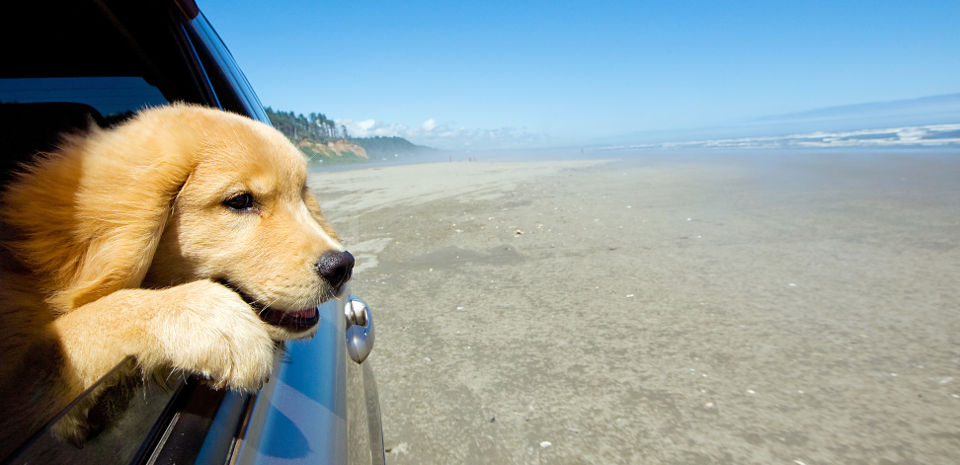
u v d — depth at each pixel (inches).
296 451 11.5
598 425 29.9
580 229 82.1
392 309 50.2
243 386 10.4
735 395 32.4
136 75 19.9
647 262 62.4
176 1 17.4
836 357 36.7
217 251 14.0
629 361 37.6
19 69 18.1
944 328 40.4
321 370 15.3
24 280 10.5
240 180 14.3
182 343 9.8
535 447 28.1
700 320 44.4
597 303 49.6
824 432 28.2
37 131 17.3
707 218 86.0
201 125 14.7
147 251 11.7
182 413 9.9
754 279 54.5
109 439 8.3
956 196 93.2
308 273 14.5
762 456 26.4
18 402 8.5
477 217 97.4
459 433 29.6
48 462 6.7
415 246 76.2
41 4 16.2
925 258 58.4
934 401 30.6
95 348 9.0
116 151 12.3
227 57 23.2
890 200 93.4
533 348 40.5
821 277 54.1
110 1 16.6
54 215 10.8
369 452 16.4
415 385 35.3
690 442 27.9
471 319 46.9
